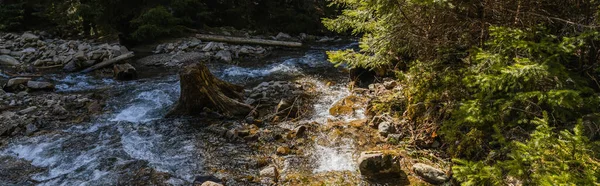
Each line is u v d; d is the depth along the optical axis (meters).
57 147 5.12
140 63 10.62
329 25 6.04
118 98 7.34
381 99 6.21
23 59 10.09
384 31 5.12
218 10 15.86
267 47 12.87
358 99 6.70
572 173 2.59
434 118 4.80
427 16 4.62
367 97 6.77
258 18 16.41
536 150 2.84
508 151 3.65
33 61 10.06
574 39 3.10
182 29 13.77
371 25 5.59
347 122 5.73
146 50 12.22
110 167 4.57
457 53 4.56
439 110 4.70
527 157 2.82
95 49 10.77
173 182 4.20
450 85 4.49
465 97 4.34
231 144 5.18
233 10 15.59
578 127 2.81
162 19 12.78
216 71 9.71
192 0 13.91
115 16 13.33
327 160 4.64
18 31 12.97
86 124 5.95
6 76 8.70
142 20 12.43
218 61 11.02
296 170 4.43
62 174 4.43
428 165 4.25
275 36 15.52
